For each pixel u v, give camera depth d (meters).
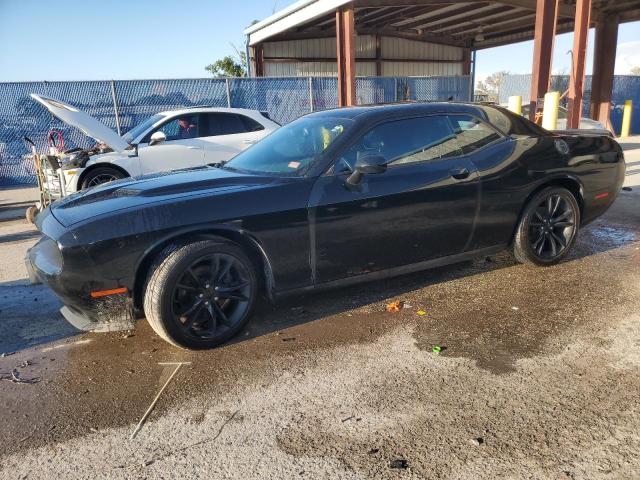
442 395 2.70
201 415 2.62
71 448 2.40
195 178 3.71
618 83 21.62
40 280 3.30
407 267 3.94
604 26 17.95
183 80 13.55
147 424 2.57
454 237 4.04
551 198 4.48
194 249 3.15
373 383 2.85
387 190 3.66
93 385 2.97
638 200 7.64
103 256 3.01
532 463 2.16
